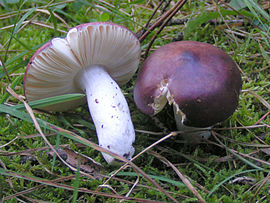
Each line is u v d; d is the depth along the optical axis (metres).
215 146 0.22
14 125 0.23
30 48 0.21
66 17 0.35
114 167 0.20
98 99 0.19
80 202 0.18
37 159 0.20
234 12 0.28
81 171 0.19
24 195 0.18
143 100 0.19
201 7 0.31
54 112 0.24
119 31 0.17
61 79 0.20
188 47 0.19
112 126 0.18
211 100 0.17
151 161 0.20
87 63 0.19
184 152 0.22
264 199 0.18
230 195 0.18
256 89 0.25
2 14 0.33
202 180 0.20
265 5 0.31
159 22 0.26
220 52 0.19
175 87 0.17
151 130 0.24
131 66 0.22
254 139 0.22
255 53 0.29
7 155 0.19
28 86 0.19
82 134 0.21
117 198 0.17
